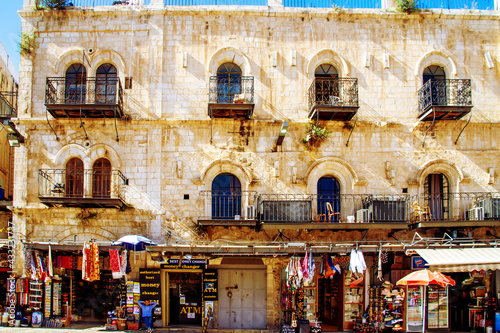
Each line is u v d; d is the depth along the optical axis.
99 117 20.31
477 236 20.05
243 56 20.89
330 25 21.23
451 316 19.86
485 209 19.62
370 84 20.95
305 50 21.06
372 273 19.70
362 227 18.61
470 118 20.64
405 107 20.89
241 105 19.39
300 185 20.27
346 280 20.00
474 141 20.78
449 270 17.02
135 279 19.59
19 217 20.05
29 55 20.84
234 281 20.25
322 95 19.83
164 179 20.19
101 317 20.23
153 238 19.84
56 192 19.41
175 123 20.42
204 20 21.09
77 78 20.94
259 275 20.30
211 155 20.34
